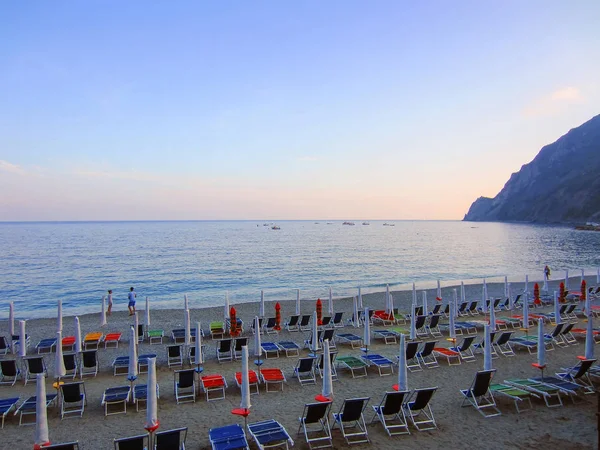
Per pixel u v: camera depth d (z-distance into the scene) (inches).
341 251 2787.9
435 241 3789.4
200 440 315.6
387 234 5196.9
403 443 307.4
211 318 831.7
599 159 7386.8
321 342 559.8
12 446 312.3
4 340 567.8
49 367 509.7
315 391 415.8
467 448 300.2
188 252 2672.2
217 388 414.6
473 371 470.9
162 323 786.2
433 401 384.5
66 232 5728.3
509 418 347.3
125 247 3075.8
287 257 2378.2
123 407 379.2
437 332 655.8
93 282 1508.4
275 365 504.7
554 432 322.7
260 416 358.0
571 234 4441.4
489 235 4655.5
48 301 1194.6
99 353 574.6
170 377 464.8
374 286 1398.9
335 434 320.8
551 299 904.3
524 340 548.4
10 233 5413.4
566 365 485.4
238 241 3811.5
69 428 338.0
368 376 458.0
